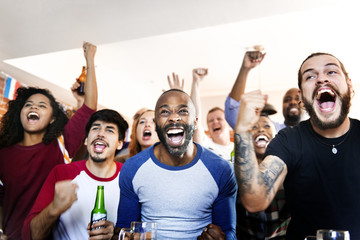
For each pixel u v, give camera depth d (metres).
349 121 1.42
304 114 2.71
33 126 2.73
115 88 4.24
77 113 2.65
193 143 1.65
